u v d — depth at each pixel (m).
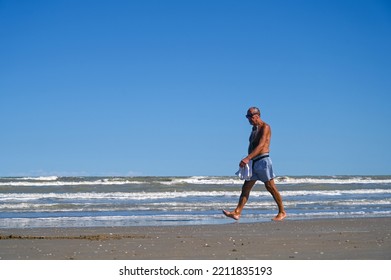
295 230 22.38
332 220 27.06
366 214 33.25
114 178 80.19
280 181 88.94
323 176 95.50
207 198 53.22
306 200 48.00
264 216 31.64
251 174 23.86
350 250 15.63
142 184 74.44
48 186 70.50
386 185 79.19
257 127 23.94
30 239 19.38
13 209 38.19
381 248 16.02
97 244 17.61
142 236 20.27
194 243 17.77
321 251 15.51
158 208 38.97
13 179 79.31
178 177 83.31
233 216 24.36
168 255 15.08
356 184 81.62
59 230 23.11
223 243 17.70
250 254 15.12
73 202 46.38
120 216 32.12
